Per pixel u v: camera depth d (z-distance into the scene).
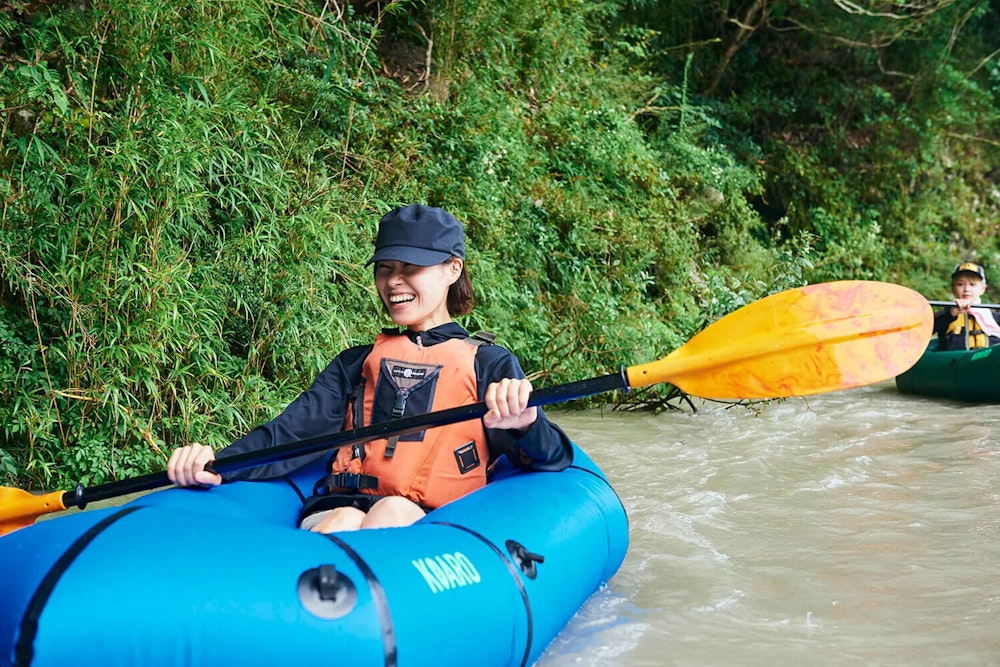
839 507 3.48
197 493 2.18
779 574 2.73
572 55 8.54
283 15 5.89
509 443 2.42
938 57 12.31
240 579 1.56
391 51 7.14
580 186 7.77
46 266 3.89
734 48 11.02
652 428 5.34
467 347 2.40
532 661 1.98
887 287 2.18
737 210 9.68
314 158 5.74
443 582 1.76
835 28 11.41
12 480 3.68
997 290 12.03
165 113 3.94
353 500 2.29
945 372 6.41
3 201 3.80
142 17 4.07
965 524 3.22
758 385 2.17
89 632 1.48
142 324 3.72
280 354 4.49
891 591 2.57
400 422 2.16
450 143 6.33
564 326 6.50
